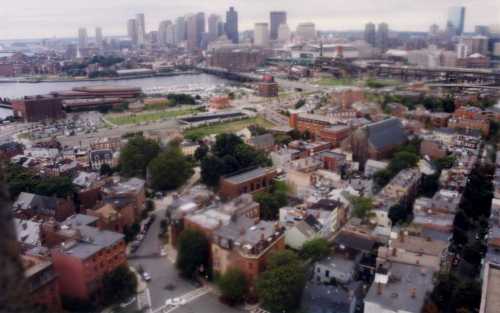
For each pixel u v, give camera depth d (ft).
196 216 640.58
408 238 568.00
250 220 613.52
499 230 568.82
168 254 655.76
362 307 508.12
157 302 537.24
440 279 510.17
